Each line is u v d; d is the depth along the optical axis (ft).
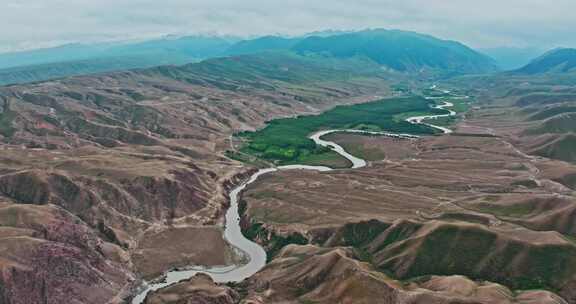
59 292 476.54
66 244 542.16
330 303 453.58
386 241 571.69
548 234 529.04
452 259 518.78
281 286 488.85
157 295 492.54
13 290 453.99
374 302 440.86
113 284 521.65
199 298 467.52
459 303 416.26
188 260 588.09
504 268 503.61
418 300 426.92
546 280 488.44
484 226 545.03
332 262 495.00
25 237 511.81
